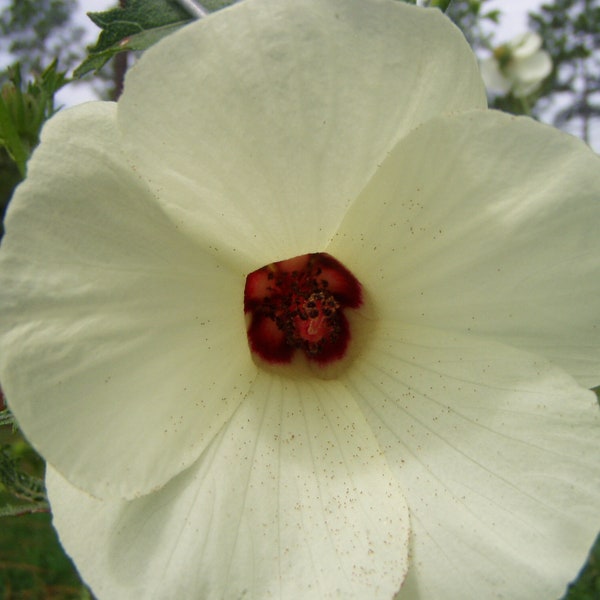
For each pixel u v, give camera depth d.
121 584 0.11
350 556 0.12
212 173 0.11
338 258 0.14
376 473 0.13
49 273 0.10
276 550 0.12
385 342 0.14
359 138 0.11
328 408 0.14
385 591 0.12
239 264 0.12
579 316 0.12
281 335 0.16
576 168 0.11
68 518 0.12
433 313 0.13
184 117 0.10
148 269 0.11
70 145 0.10
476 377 0.13
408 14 0.10
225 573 0.12
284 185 0.11
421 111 0.11
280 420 0.13
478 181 0.11
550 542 0.11
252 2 0.10
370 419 0.14
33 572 0.51
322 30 0.10
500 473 0.12
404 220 0.12
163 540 0.12
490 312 0.12
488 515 0.12
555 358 0.12
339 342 0.15
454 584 0.12
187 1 0.16
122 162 0.11
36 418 0.10
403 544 0.12
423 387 0.13
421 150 0.11
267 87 0.10
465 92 0.11
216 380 0.12
